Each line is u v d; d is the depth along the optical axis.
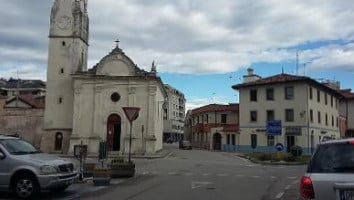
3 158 14.23
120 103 52.19
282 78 60.00
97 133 51.69
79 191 16.12
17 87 97.56
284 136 58.75
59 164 14.66
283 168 30.48
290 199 14.37
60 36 54.00
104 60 52.69
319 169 7.47
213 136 73.06
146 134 51.41
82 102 52.25
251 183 19.53
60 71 53.66
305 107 57.28
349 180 7.07
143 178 21.58
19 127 55.50
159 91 59.22
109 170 18.86
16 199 14.05
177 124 166.00
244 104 63.53
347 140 7.62
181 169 28.41
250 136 62.44
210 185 18.50
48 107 53.25
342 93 75.69
